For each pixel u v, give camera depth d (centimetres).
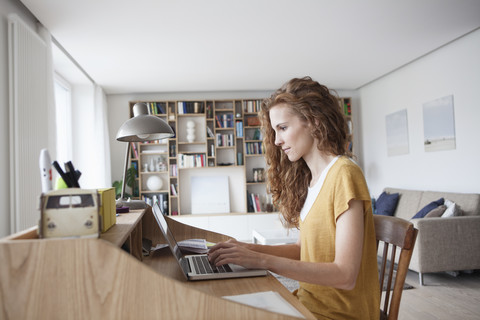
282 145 117
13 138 296
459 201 407
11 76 295
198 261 130
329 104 113
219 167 671
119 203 162
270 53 467
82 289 67
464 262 360
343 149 115
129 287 68
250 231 633
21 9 334
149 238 170
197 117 675
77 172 99
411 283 363
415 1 337
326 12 353
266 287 99
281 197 139
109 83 581
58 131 518
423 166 507
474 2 342
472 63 416
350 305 104
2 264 65
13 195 294
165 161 657
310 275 94
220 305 69
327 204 106
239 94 680
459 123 438
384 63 523
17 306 65
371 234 105
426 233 358
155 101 647
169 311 68
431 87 486
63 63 463
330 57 489
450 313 284
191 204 661
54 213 76
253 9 342
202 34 398
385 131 604
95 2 320
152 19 357
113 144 651
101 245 67
